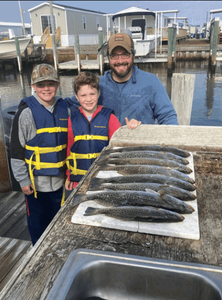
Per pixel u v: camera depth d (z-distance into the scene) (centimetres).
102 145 258
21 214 368
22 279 103
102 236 127
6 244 295
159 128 230
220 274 103
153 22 2341
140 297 113
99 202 151
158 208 137
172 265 107
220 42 2169
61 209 150
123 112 312
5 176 421
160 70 2045
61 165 265
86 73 241
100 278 113
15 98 1412
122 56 280
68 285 100
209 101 1127
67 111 271
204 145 225
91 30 3148
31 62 2684
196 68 2014
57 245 121
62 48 2628
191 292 107
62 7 2648
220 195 161
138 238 125
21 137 248
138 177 174
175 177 175
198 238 124
